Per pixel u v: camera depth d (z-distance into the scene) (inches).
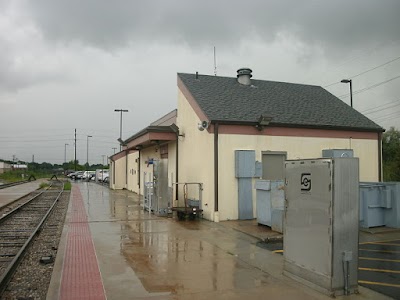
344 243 235.0
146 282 259.9
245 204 550.0
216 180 537.0
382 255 341.1
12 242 425.1
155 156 887.7
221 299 228.5
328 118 641.0
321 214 240.2
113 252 346.9
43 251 373.7
